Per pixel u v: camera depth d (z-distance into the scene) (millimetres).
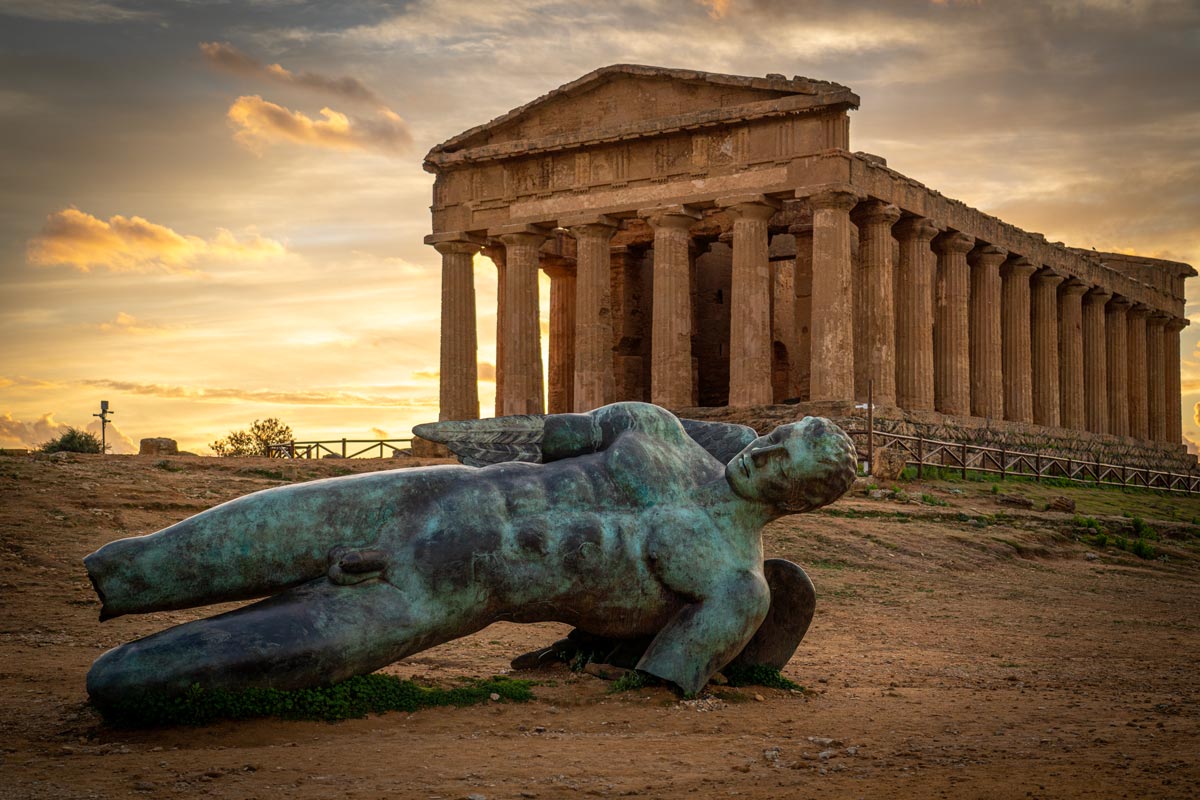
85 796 7828
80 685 12289
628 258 60094
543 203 52438
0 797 7773
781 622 12930
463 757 9172
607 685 11969
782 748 9875
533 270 53406
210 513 10375
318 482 10758
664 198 49438
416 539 10547
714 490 11758
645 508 11422
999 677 15320
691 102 49125
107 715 9695
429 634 10477
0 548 20875
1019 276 58312
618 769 8922
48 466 28562
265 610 10094
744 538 11750
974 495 38156
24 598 18172
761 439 11922
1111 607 24391
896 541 29297
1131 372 72125
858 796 8172
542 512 11047
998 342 55656
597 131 50375
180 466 31875
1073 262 63094
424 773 8625
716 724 10758
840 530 29828
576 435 11891
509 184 53438
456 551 10570
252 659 9773
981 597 24672
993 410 55094
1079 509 39125
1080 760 9570
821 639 18547
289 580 10414
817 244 45906
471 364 54906
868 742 10250
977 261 55656
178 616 17516
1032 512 36031
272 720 9883
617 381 59500
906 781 8680
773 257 58688
